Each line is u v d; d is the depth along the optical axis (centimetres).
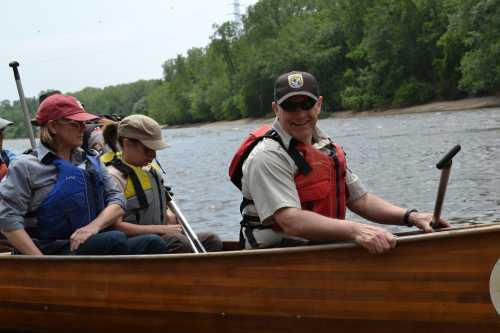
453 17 3481
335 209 325
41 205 364
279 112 312
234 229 727
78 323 372
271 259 320
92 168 376
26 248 361
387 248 293
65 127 362
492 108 3191
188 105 7388
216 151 2308
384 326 310
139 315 355
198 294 338
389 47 4216
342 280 310
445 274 296
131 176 399
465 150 1357
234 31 6588
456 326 300
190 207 912
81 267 361
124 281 354
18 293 381
